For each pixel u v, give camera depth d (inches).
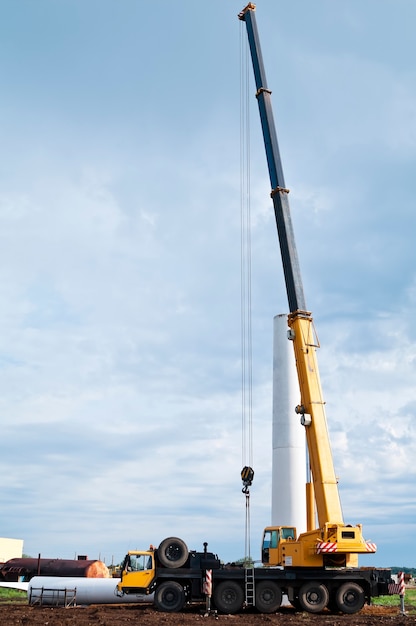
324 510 1015.0
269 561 1095.0
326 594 1035.9
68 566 1608.0
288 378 1371.8
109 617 914.1
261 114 1282.0
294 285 1115.9
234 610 1020.5
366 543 1013.8
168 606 1037.2
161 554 1061.1
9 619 868.6
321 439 1037.8
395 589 1047.6
